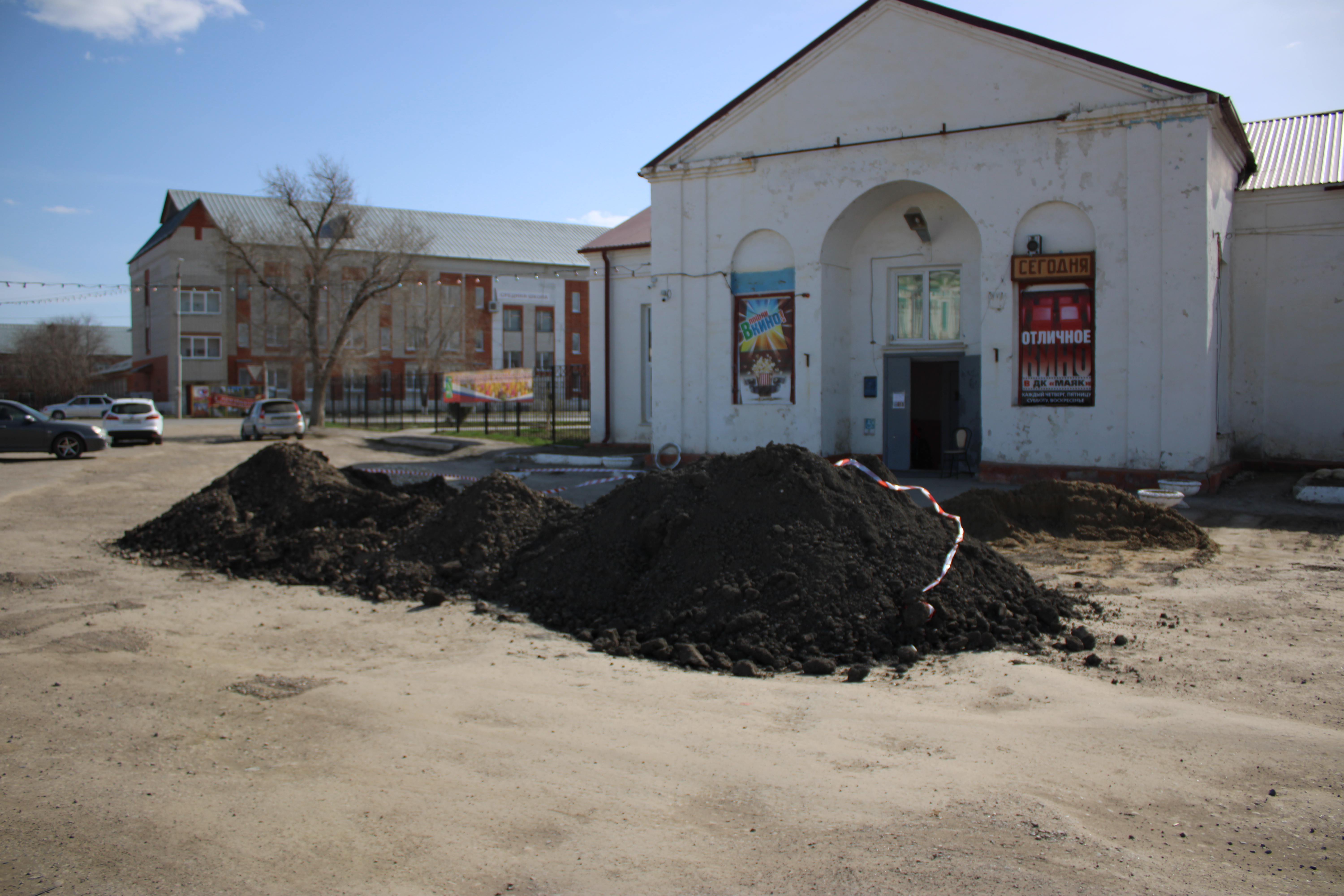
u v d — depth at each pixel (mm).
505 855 3174
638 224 25641
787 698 5051
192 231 58406
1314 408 16750
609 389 23922
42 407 63156
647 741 4332
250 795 3682
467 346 65062
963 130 15891
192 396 55938
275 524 9781
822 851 3184
